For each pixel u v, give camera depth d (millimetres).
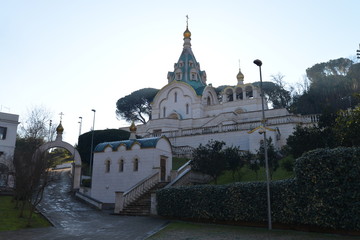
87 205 26125
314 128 23453
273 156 23781
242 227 16453
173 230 15922
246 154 28719
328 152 14445
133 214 21531
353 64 69562
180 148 37562
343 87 60625
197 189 18578
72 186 32531
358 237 13102
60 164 57938
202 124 54312
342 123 20641
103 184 28766
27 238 14188
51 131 58219
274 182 16031
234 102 59250
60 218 19891
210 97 66875
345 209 13539
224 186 17672
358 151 13797
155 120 54688
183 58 69938
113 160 29047
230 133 37906
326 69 75438
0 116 38125
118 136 43938
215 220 17766
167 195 19781
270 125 35844
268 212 15344
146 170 27141
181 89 62688
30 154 21562
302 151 22172
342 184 13758
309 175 14586
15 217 18781
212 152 24875
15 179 22328
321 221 13992
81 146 44562
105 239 14062
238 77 70500
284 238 13352
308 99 62094
